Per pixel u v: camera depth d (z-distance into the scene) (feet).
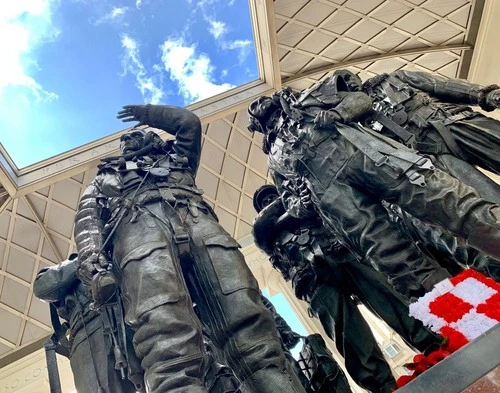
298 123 16.65
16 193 43.70
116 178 14.37
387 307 16.96
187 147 15.83
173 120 15.99
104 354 13.42
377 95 17.75
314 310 17.90
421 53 50.21
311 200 17.03
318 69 50.47
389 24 47.26
